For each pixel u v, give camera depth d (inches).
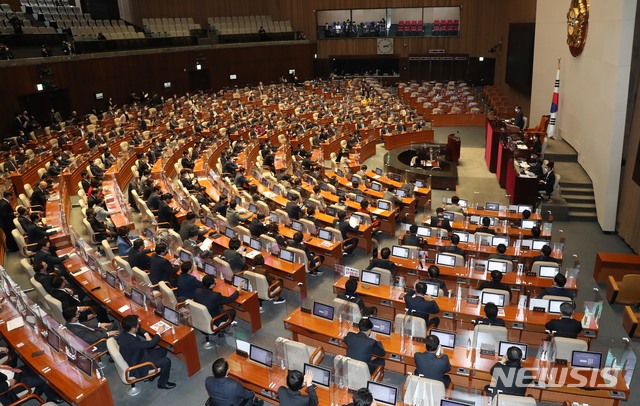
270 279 470.3
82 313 405.1
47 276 429.7
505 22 1717.5
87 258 484.7
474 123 1398.9
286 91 1713.8
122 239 526.9
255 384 318.7
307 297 501.7
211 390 290.5
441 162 995.9
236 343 341.4
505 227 594.9
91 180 752.3
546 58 1065.5
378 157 1111.6
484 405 306.7
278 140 1184.8
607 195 668.7
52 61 1126.4
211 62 1713.8
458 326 408.2
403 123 1249.4
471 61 1924.2
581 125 834.2
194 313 392.8
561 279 413.7
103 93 1318.9
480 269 473.1
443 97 1578.5
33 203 670.5
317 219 633.6
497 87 1756.9
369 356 331.6
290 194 705.0
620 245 640.4
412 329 355.9
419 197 768.9
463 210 641.0
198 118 1347.2
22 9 1408.7
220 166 901.2
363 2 1939.0
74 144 995.3
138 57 1446.9
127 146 995.9
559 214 721.6
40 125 1130.0
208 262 462.6
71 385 314.0
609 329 455.2
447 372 325.7
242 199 679.7
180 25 1813.5
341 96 1684.3
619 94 646.5
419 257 494.3
